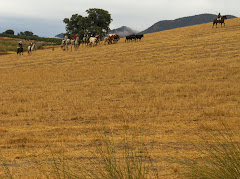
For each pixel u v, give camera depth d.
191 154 8.05
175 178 6.14
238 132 10.57
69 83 29.05
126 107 17.52
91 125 13.58
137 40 63.12
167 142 9.88
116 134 11.48
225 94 19.38
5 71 42.91
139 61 39.31
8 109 18.55
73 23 101.75
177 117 14.16
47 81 31.17
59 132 12.59
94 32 97.75
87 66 40.06
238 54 35.72
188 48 44.38
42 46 95.88
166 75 28.25
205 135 10.59
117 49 52.88
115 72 32.59
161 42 54.91
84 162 7.68
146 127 12.51
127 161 5.77
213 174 5.12
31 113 17.45
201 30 65.31
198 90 21.11
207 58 35.66
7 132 13.16
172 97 19.25
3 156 9.28
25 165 8.11
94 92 23.45
